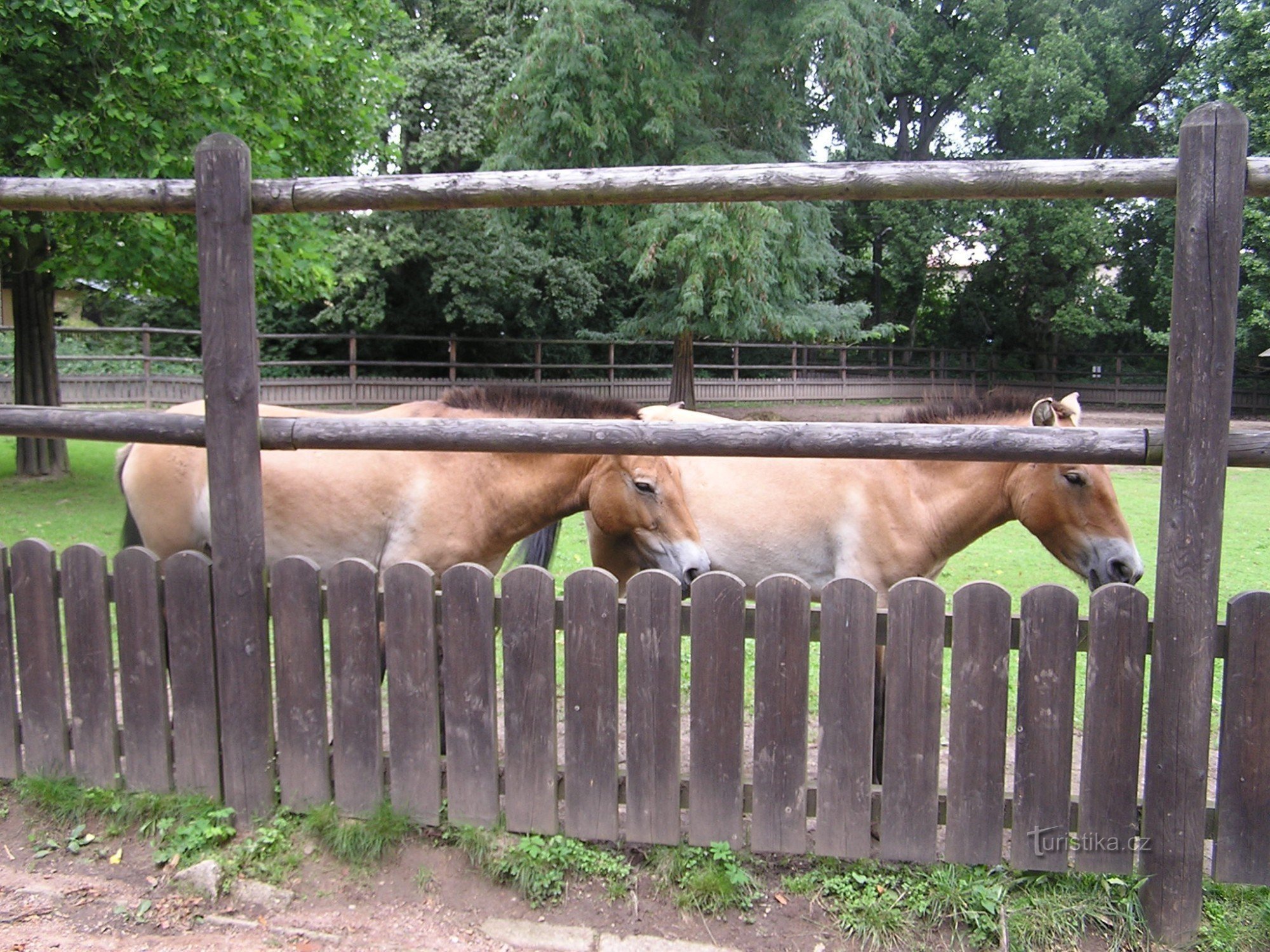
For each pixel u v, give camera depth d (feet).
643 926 8.05
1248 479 37.52
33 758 9.48
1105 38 80.12
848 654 8.02
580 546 23.79
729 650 8.13
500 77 60.54
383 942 7.86
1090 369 81.71
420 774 8.79
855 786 8.17
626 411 11.42
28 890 8.29
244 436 8.55
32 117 22.06
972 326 95.76
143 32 21.33
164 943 7.73
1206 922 7.77
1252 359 68.03
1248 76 60.59
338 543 10.47
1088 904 7.84
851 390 76.13
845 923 7.98
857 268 58.54
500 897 8.36
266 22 24.21
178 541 10.96
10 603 9.37
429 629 8.59
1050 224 79.61
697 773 8.34
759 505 11.62
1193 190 7.07
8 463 34.01
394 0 61.67
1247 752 7.56
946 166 7.68
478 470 10.55
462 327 73.82
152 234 23.13
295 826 8.95
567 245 68.44
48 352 31.45
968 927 7.91
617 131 47.62
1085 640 7.82
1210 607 7.34
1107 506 10.36
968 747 8.00
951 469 11.07
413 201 8.37
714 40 51.31
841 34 46.85
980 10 81.30
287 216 26.32
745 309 49.42
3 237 23.72
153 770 9.23
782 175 7.86
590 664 8.35
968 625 7.83
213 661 9.04
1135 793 7.83
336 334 58.29
